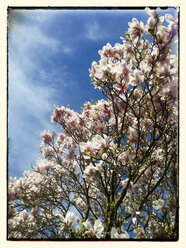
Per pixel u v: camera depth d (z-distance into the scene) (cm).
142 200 226
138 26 196
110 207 193
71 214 181
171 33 182
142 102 204
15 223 220
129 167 199
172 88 196
